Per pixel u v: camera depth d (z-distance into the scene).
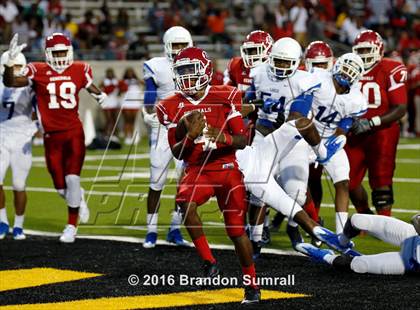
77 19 47.69
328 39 42.78
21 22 41.97
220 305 12.45
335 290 13.16
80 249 16.72
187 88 12.83
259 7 46.69
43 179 27.56
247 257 12.46
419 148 35.50
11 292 13.34
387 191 17.62
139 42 43.78
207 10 46.53
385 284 13.46
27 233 18.66
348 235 14.06
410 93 40.22
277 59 15.53
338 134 16.48
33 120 18.41
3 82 17.88
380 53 17.55
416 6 51.47
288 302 12.52
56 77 17.75
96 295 13.11
